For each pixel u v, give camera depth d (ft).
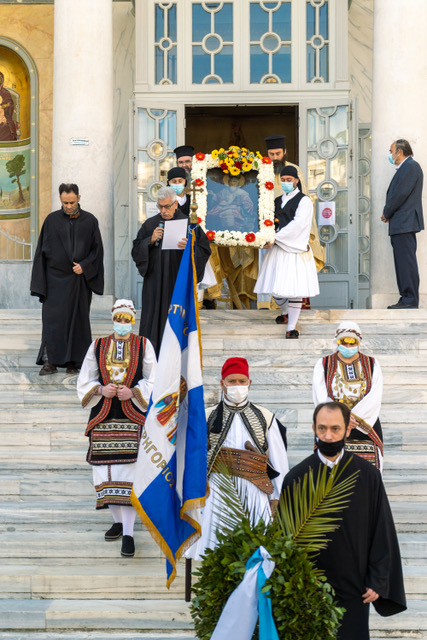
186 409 20.36
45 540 26.14
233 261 43.55
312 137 50.88
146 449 19.99
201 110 68.39
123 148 56.95
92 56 43.78
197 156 37.91
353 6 56.75
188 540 19.99
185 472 19.85
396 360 35.50
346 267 49.78
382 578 17.93
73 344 34.60
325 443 18.16
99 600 24.63
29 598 24.79
